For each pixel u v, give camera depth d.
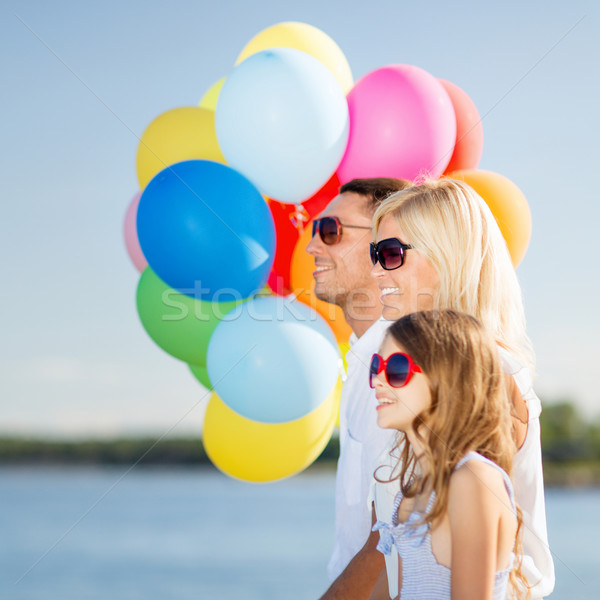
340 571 2.35
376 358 1.66
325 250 2.51
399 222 2.03
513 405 1.82
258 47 3.00
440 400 1.57
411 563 1.55
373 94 2.64
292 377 2.44
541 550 1.83
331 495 32.97
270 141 2.50
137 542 18.33
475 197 2.01
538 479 1.83
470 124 2.87
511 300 2.01
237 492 35.28
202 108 2.96
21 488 36.75
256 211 2.53
